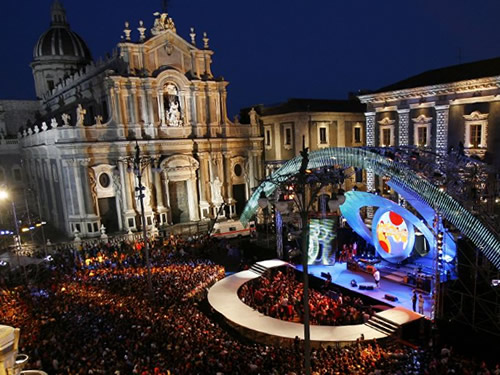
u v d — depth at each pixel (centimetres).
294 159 3300
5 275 3183
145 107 4528
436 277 2216
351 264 3266
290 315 2447
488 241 1958
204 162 4944
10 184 6384
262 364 1645
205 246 3900
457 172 2603
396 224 3036
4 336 623
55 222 4925
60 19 6800
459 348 1977
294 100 5184
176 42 4672
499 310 2084
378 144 4197
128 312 2161
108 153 4328
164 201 4691
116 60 4550
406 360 1753
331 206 1465
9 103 6606
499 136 3228
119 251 3753
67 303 2294
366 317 2361
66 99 5859
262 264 3281
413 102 3794
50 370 1547
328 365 1639
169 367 1572
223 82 4978
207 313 2623
